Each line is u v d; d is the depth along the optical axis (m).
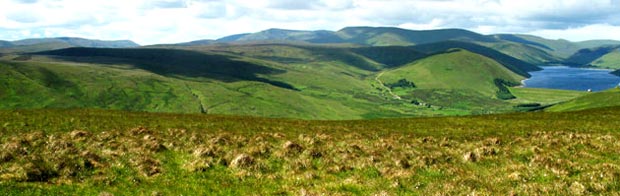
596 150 31.97
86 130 40.72
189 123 51.38
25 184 21.62
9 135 36.34
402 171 25.58
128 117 56.03
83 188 21.94
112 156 28.38
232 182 24.28
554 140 36.16
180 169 26.50
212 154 29.42
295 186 23.41
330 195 21.05
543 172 24.62
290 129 48.12
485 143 36.12
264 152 30.39
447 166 27.14
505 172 25.48
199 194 21.86
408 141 38.03
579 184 21.25
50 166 24.45
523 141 37.22
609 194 20.00
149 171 25.55
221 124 51.53
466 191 21.20
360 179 24.27
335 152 30.88
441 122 58.66
